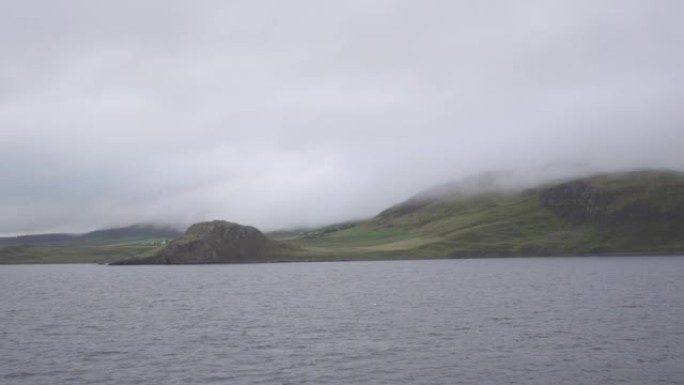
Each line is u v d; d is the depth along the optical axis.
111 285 173.38
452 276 187.75
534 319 80.25
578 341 63.50
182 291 143.12
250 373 51.50
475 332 70.25
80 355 59.25
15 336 71.25
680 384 47.38
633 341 63.09
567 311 88.19
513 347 60.88
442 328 73.56
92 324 81.38
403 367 53.09
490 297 112.00
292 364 54.50
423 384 47.84
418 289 135.38
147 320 85.12
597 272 197.00
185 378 50.16
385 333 70.44
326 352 59.47
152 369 53.25
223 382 48.81
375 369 52.50
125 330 75.38
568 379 48.84
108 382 49.22
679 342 62.34
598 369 51.72
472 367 52.81
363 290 135.50
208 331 73.69
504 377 49.59
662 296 108.38
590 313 85.44
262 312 93.69
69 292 145.00
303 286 153.88
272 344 64.06
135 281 194.38
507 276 182.75
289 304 105.62
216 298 120.62
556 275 184.00
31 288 163.50
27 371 52.91
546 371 51.28
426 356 57.25
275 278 197.50
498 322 78.00
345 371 51.88
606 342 62.69
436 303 102.56
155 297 125.44
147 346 63.62
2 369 53.59
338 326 76.56
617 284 140.50
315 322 80.62
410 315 86.38
